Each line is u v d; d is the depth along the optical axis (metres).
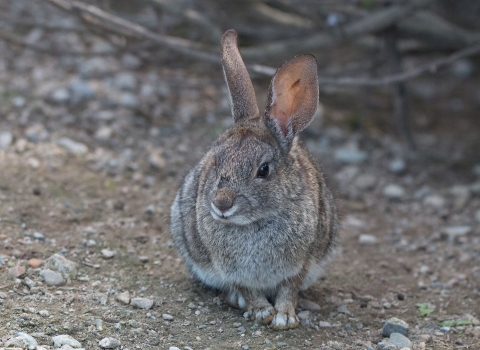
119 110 14.99
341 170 14.65
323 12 15.58
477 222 13.02
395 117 16.75
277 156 8.42
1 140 13.02
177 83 15.67
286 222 8.38
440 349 8.61
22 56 16.33
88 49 16.89
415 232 12.70
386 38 15.23
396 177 14.70
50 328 7.93
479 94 17.95
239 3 17.47
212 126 15.15
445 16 18.53
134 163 13.37
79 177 12.45
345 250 11.68
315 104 8.72
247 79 9.01
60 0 14.11
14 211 10.87
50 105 14.66
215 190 8.14
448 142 16.12
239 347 8.09
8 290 8.70
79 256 10.02
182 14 14.84
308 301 9.56
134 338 8.03
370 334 8.94
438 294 10.42
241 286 8.80
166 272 9.96
